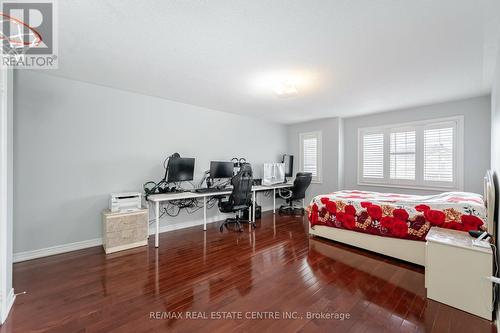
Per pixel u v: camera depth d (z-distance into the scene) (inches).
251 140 218.5
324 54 91.7
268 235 150.9
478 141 149.3
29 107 110.2
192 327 65.2
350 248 127.2
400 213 110.0
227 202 161.0
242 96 150.9
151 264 106.7
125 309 73.4
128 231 125.8
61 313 71.2
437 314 71.4
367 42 82.1
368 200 123.9
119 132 138.6
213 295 81.4
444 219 98.6
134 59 97.2
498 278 66.6
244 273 98.0
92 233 129.1
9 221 73.2
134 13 66.5
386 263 107.7
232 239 142.9
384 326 66.0
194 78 118.8
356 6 62.9
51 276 94.7
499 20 68.5
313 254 118.6
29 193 110.7
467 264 72.6
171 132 162.1
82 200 125.7
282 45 84.7
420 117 173.8
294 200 223.0
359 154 209.0
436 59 95.4
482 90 135.8
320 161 227.8
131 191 143.0
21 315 70.1
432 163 168.4
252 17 68.4
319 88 132.3
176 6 63.4
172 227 163.2
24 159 109.1
